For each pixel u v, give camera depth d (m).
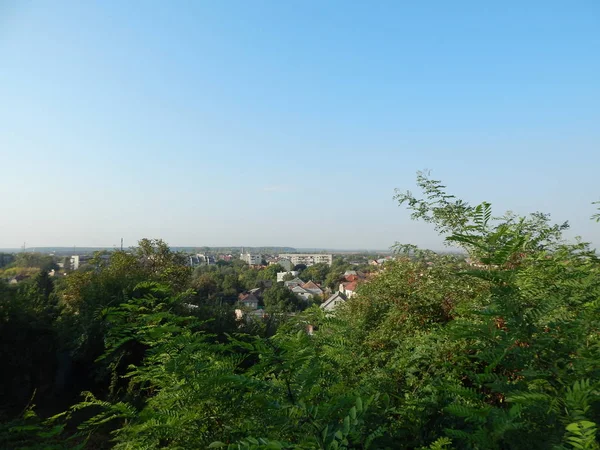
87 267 25.23
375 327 6.23
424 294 5.52
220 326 15.23
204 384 3.12
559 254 4.48
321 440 2.33
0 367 15.16
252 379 2.93
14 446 4.90
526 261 4.40
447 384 3.03
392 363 4.31
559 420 2.04
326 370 3.60
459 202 5.43
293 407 2.67
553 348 2.51
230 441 3.03
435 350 3.92
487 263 3.08
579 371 2.28
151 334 4.05
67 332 15.76
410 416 2.97
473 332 2.73
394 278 6.25
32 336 16.34
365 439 2.52
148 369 4.37
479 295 4.48
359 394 3.01
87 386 16.20
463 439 2.43
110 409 4.33
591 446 1.73
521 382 2.52
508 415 2.14
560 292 3.08
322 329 4.84
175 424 3.13
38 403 15.58
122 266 22.83
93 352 14.77
